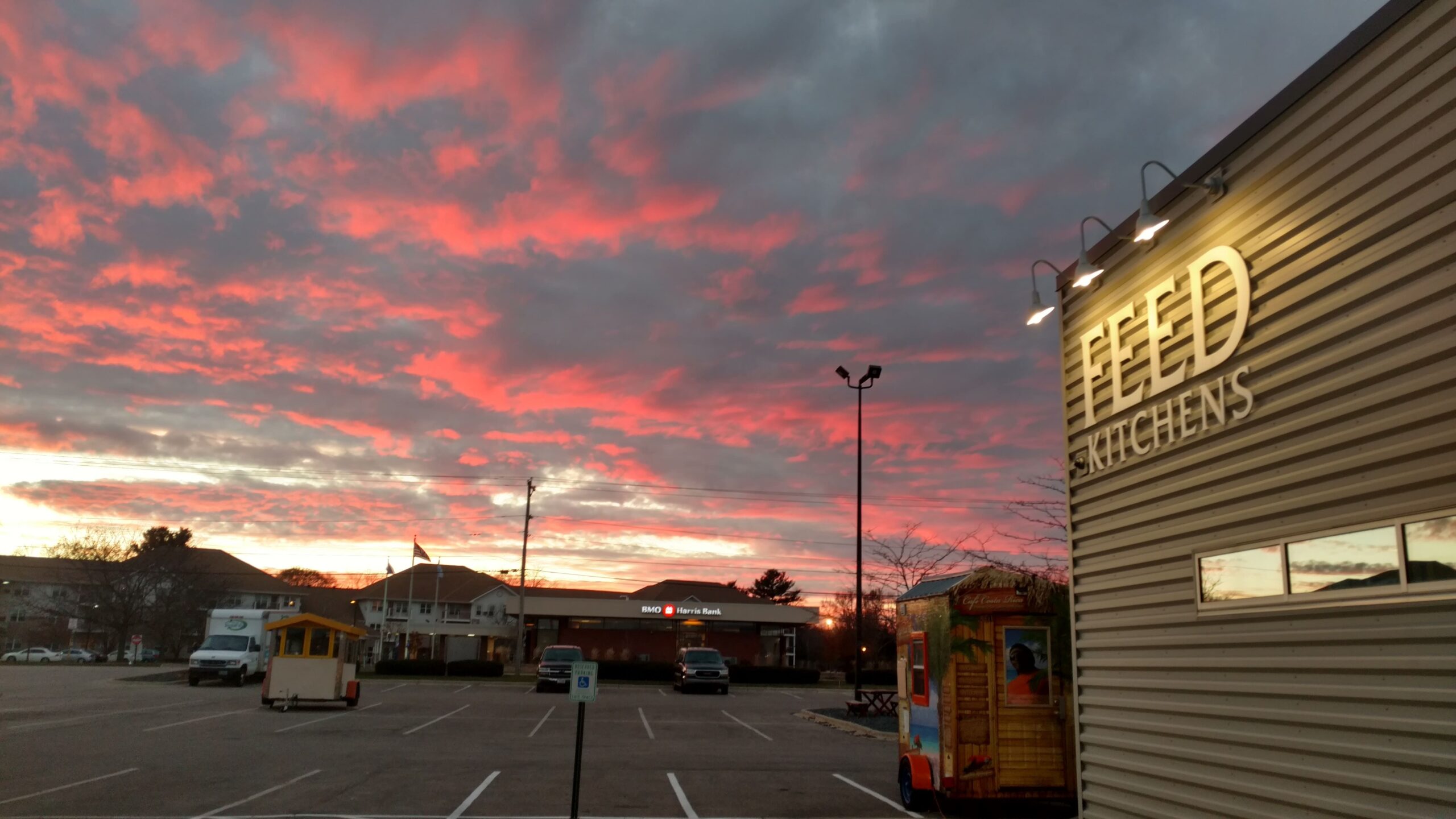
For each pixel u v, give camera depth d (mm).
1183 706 7484
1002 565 20312
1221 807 6938
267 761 16031
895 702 28469
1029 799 11531
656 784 14523
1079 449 9531
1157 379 8047
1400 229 5625
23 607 92188
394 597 83688
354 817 11383
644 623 62250
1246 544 6828
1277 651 6473
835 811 12477
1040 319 9656
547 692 39031
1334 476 6031
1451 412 5223
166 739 19141
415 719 25078
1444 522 5219
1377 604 5617
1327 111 6242
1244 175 7055
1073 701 9367
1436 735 5160
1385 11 5762
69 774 14336
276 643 27188
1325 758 5949
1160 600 7918
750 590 101438
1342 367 6020
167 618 76812
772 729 25219
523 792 13438
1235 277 7043
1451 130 5309
